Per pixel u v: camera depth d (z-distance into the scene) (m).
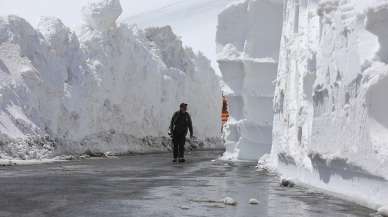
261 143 41.94
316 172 22.25
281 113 31.62
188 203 18.08
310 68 23.83
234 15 42.91
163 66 70.94
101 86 54.25
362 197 17.56
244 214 15.92
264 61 40.84
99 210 16.30
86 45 55.78
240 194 20.75
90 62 54.97
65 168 32.53
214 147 80.81
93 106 53.19
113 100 57.09
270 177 28.38
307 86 24.12
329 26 21.12
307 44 25.19
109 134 55.53
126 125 59.44
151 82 64.50
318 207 17.36
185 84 74.69
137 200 18.64
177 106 72.50
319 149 20.83
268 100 41.41
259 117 41.53
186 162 41.41
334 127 19.67
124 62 59.66
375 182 16.78
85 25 58.12
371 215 15.73
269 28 41.16
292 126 26.91
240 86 42.84
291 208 17.16
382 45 16.69
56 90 46.81
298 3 29.55
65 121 48.31
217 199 19.12
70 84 50.66
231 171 32.47
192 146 74.25
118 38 59.62
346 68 18.67
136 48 63.09
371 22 16.50
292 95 27.42
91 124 52.84
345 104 18.80
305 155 23.81
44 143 41.84
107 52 57.16
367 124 16.81
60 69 48.31
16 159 37.53
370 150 16.67
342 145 18.81
